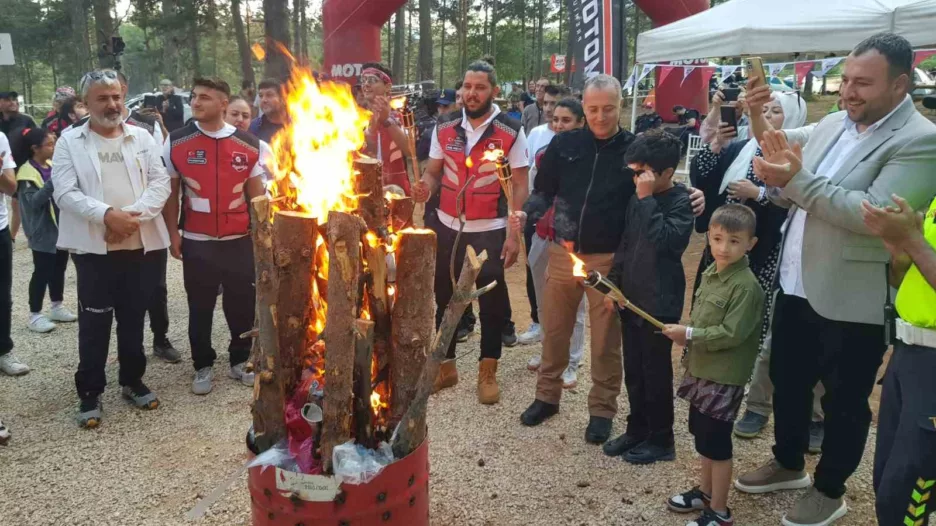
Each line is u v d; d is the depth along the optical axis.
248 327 4.21
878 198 2.28
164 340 4.59
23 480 3.11
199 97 3.81
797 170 2.38
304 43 27.12
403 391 2.12
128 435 3.55
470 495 3.00
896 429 2.09
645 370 3.12
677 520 2.81
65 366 4.50
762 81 2.55
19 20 33.19
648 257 2.99
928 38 4.89
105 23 19.75
